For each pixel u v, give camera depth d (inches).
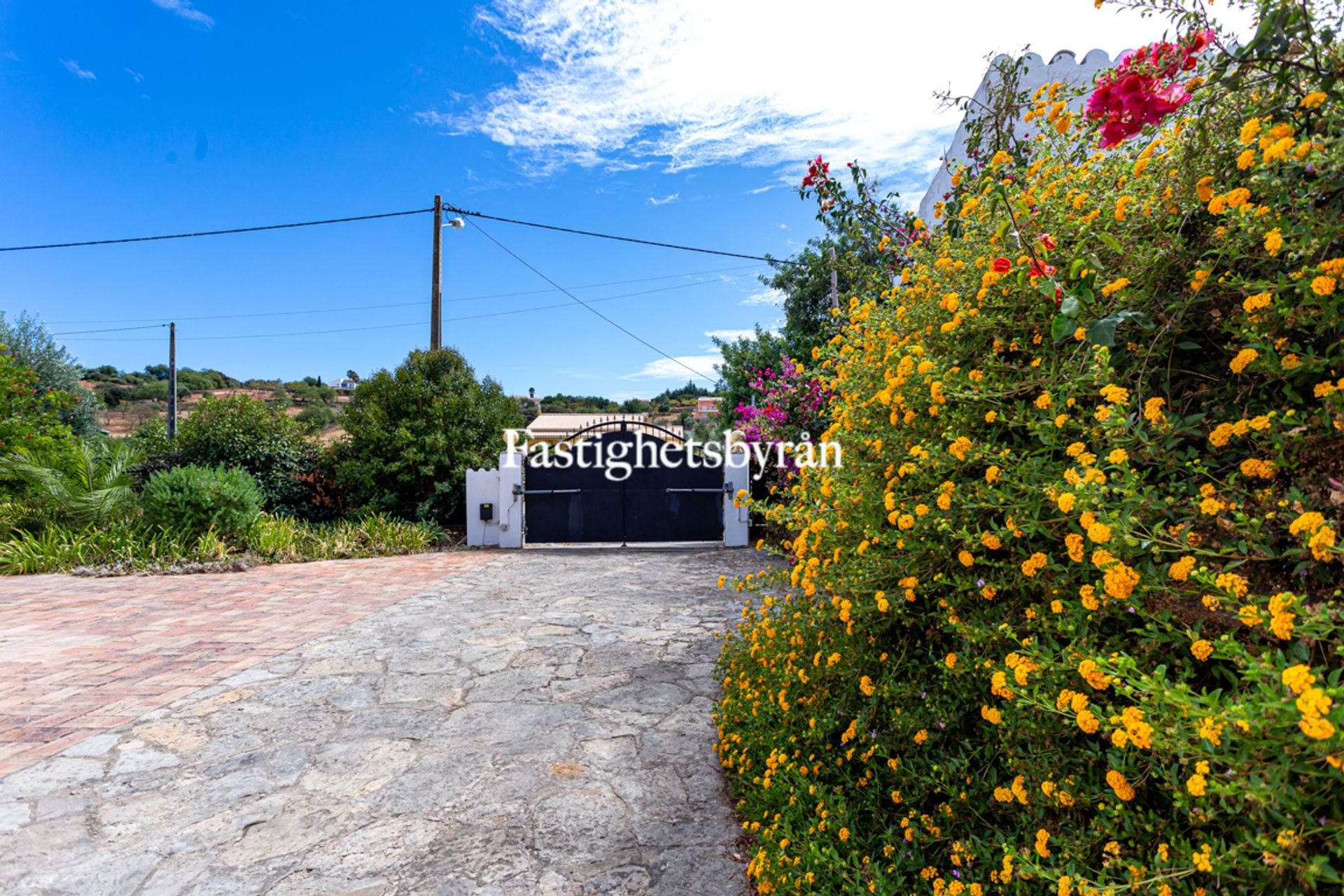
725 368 516.1
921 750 78.7
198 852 89.7
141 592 248.5
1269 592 52.9
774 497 355.9
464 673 158.7
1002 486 71.4
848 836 73.9
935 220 211.8
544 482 367.6
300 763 114.4
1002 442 78.9
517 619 208.1
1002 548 72.2
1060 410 69.7
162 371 1701.5
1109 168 85.2
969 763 72.1
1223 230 59.9
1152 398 63.4
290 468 405.7
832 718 88.5
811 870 71.7
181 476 318.7
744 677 117.2
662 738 122.3
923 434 88.4
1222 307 63.0
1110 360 67.1
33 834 93.6
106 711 136.5
